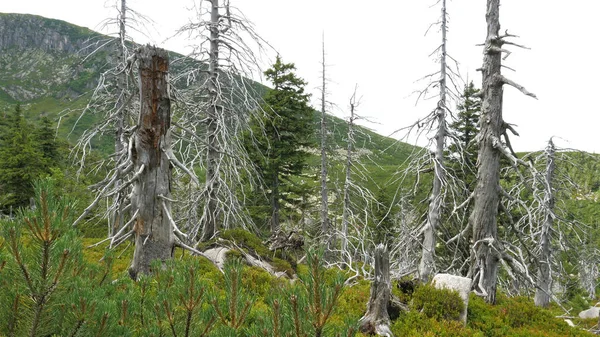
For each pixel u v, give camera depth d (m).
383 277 9.08
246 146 24.02
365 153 22.88
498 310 11.52
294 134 24.62
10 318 3.41
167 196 8.27
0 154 25.95
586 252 22.53
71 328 3.53
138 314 4.51
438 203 14.41
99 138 13.23
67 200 3.53
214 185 13.90
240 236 14.42
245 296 4.48
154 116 7.98
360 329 8.73
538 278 14.60
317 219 24.56
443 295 10.30
